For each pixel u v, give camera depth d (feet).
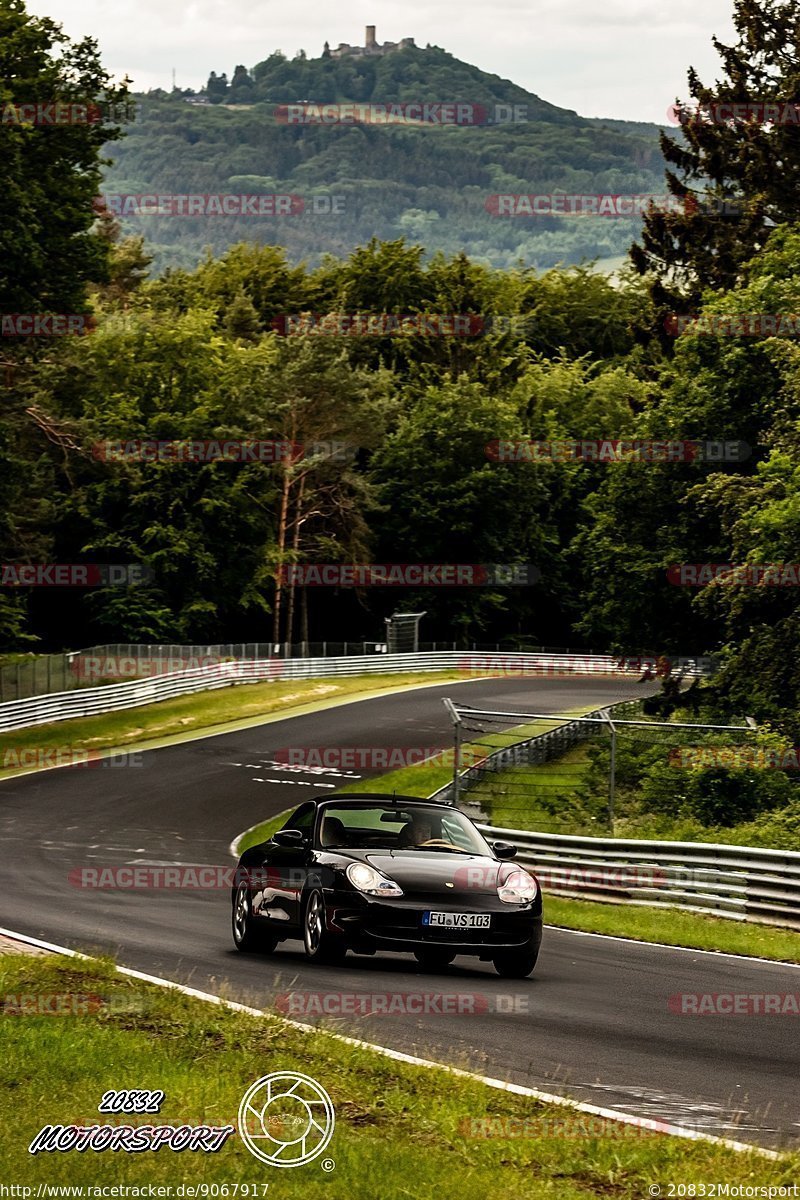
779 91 184.85
